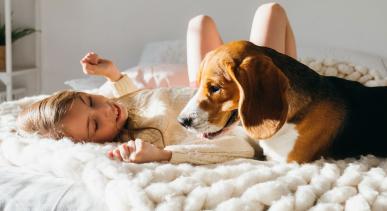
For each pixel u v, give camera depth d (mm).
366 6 2379
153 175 844
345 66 1752
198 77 1015
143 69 2066
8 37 2529
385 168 947
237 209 737
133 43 2736
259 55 956
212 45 1515
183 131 1257
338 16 2424
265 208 780
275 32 1416
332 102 1050
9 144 1054
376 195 776
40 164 961
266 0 2502
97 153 952
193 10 2623
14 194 875
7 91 2555
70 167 893
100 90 1657
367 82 1695
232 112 1002
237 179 826
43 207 838
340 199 780
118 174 836
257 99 915
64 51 2838
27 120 1222
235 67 931
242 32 2566
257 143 1240
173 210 739
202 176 843
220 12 2584
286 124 998
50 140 1063
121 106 1283
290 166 921
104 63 1494
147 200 762
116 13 2734
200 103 970
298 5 2469
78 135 1184
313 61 1796
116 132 1263
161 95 1361
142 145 995
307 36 2480
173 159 1020
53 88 2881
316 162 964
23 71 2672
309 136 1004
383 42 2379
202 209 764
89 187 844
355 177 835
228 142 1137
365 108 1101
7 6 2521
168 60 2406
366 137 1068
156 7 2674
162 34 2688
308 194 780
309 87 1029
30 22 2861
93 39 2787
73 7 2787
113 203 781
